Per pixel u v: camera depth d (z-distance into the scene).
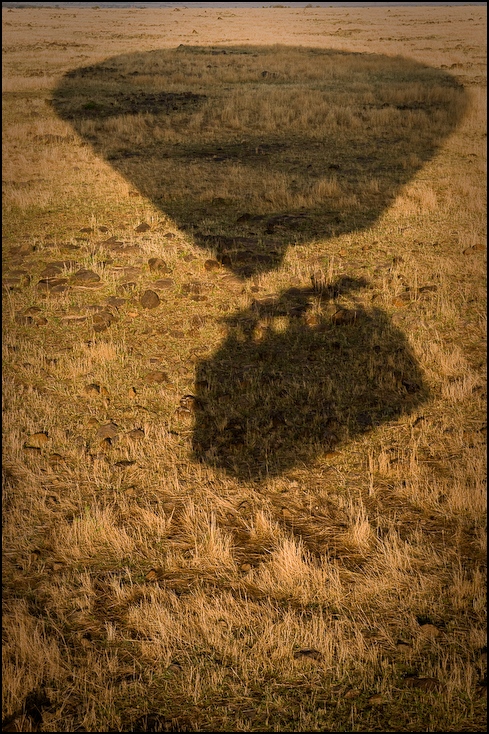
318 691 3.22
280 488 4.70
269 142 15.95
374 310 7.45
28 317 7.32
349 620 3.62
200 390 5.96
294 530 4.33
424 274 8.38
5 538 4.27
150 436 5.36
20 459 5.05
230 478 4.82
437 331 6.97
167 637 3.50
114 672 3.35
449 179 12.42
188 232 9.95
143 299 7.62
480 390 5.87
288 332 6.98
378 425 5.43
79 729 3.07
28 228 10.27
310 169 13.47
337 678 3.29
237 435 5.32
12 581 3.94
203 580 3.94
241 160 14.29
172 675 3.32
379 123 17.42
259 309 7.51
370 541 4.21
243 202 11.35
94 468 4.91
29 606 3.75
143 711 3.14
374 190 11.82
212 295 7.89
